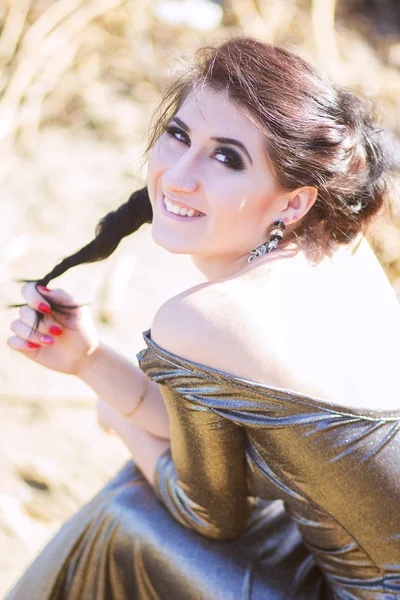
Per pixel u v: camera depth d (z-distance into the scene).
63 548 1.65
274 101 1.30
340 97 1.43
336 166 1.35
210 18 4.71
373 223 1.64
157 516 1.59
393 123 3.82
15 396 2.76
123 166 3.93
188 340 1.30
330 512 1.35
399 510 1.30
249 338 1.27
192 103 1.34
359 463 1.28
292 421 1.27
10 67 4.30
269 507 1.66
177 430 1.41
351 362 1.31
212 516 1.51
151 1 4.82
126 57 4.55
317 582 1.53
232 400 1.30
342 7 5.03
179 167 1.33
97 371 1.65
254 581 1.49
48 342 1.59
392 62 4.66
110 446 2.63
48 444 2.60
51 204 3.67
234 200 1.33
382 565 1.39
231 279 1.34
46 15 4.51
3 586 2.14
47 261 3.36
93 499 1.68
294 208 1.37
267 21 4.69
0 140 3.93
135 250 3.51
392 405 1.31
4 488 2.43
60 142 4.08
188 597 1.50
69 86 4.34
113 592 1.62
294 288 1.33
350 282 1.41
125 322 3.10
